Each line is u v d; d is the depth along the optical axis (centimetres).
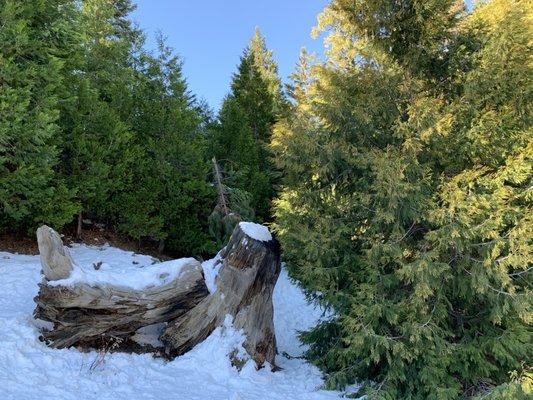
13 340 559
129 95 1476
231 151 1741
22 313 674
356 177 726
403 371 634
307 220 742
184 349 660
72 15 1172
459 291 660
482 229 595
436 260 637
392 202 637
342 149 697
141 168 1340
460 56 742
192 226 1512
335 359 724
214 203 1545
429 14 750
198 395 557
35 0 1012
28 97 928
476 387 655
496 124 664
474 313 698
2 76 898
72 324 587
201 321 661
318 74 786
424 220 669
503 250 635
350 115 725
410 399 616
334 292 702
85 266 1034
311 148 705
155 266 685
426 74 786
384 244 650
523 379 589
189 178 1461
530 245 609
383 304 628
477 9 880
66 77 1172
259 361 674
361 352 656
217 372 625
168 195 1432
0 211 1012
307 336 792
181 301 653
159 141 1424
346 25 804
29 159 955
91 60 1562
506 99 688
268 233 716
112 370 568
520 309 583
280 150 750
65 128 1145
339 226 701
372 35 784
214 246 1459
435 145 684
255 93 2125
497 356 623
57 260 569
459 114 699
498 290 613
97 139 1203
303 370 727
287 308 1297
